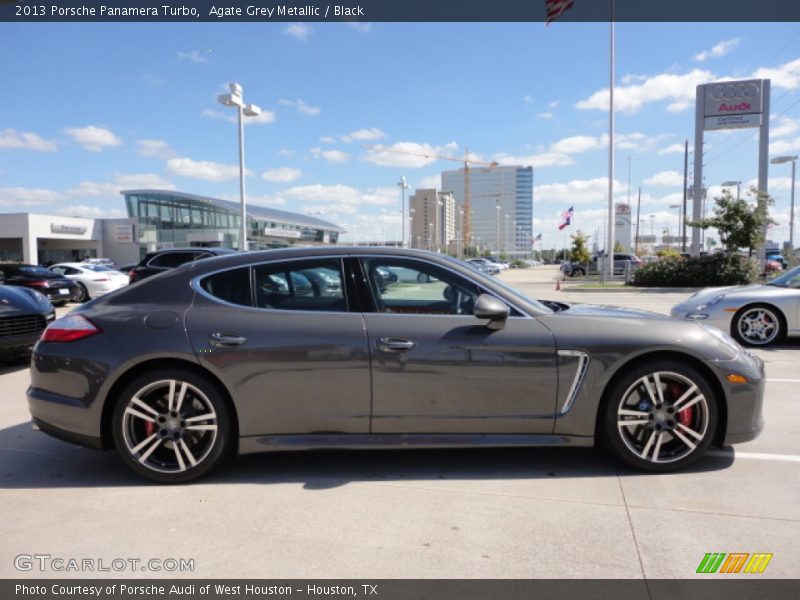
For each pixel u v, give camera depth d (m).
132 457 3.42
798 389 5.68
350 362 3.40
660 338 3.44
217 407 3.43
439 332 3.44
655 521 2.92
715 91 26.91
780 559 2.55
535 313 3.55
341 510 3.09
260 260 3.67
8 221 50.19
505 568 2.50
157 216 58.44
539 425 3.46
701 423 3.49
